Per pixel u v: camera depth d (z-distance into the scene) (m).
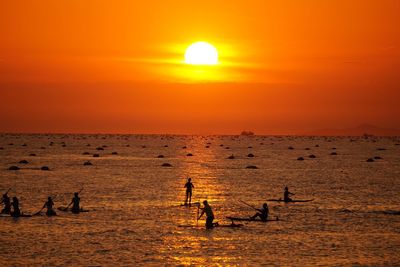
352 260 110.50
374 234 133.75
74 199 163.00
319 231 137.00
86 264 105.75
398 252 116.75
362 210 170.75
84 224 142.75
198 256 112.19
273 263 107.81
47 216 154.25
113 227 139.12
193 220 150.50
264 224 145.75
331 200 194.62
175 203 183.12
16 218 150.75
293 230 137.88
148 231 134.75
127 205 177.25
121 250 116.12
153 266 105.06
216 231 136.00
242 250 117.25
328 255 114.06
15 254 112.50
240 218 152.25
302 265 106.69
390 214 162.50
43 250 115.50
